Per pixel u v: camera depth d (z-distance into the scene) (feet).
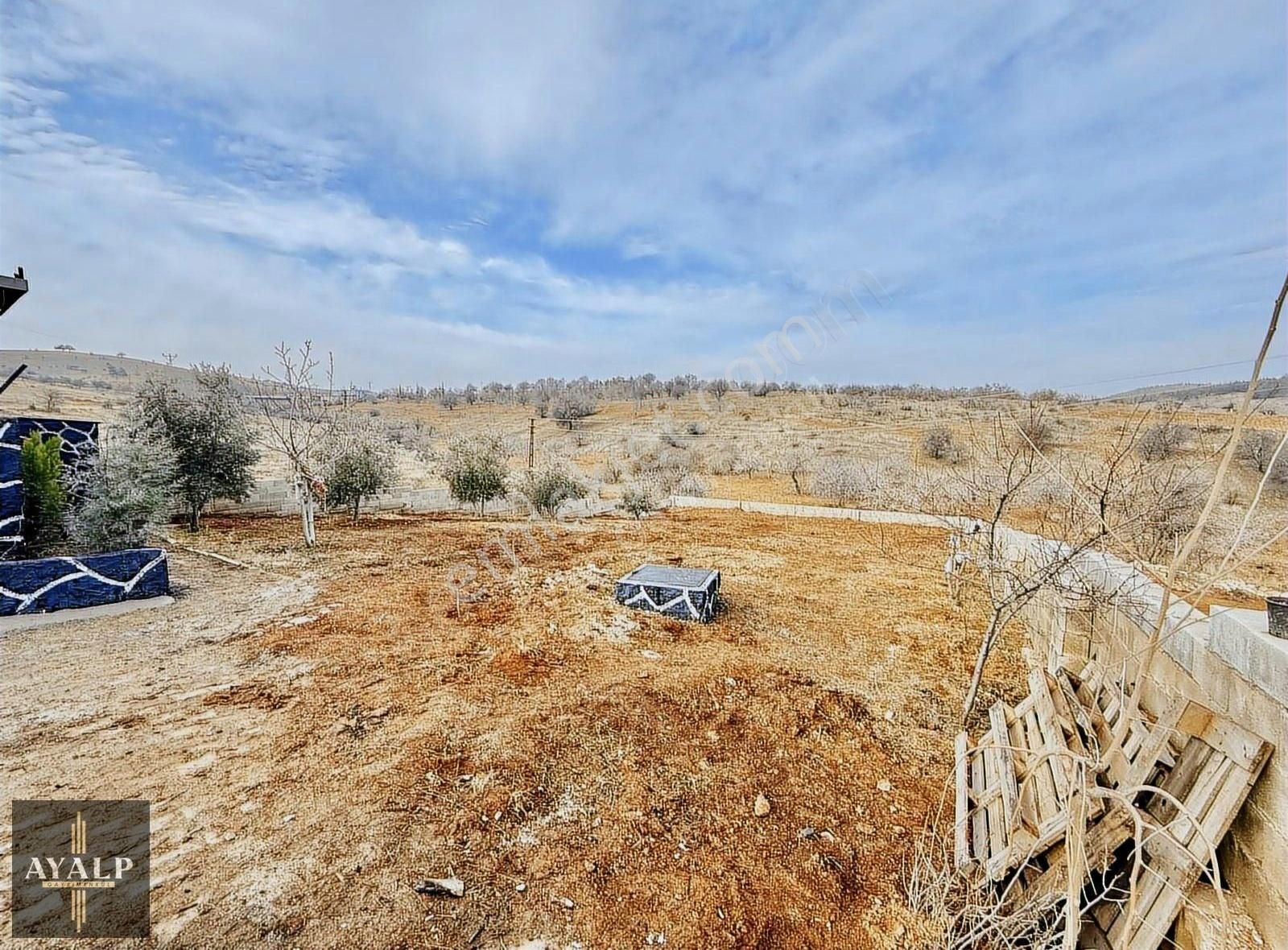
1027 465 14.33
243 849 8.66
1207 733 7.59
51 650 15.89
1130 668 10.93
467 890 8.18
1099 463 14.71
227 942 7.11
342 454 38.42
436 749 11.57
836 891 8.67
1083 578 12.76
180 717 12.54
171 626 18.12
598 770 11.27
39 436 25.55
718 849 9.39
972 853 8.77
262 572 24.85
